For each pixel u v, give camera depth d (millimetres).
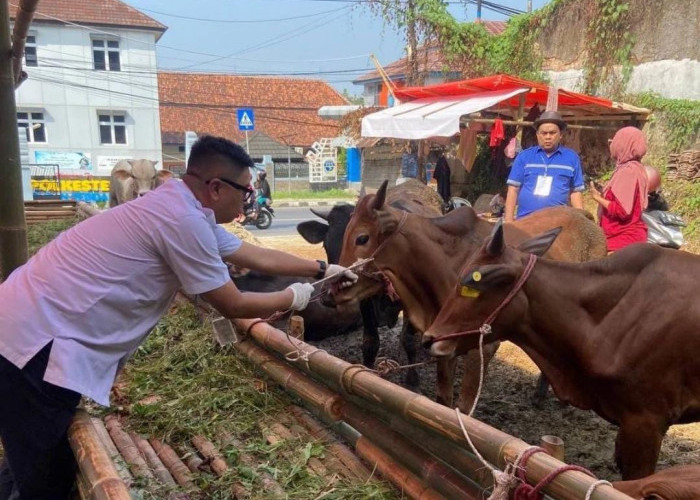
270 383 4184
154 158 32281
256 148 38438
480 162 15117
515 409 5051
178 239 2479
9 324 2395
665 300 2943
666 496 1748
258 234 16078
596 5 13180
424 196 6312
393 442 2938
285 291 2906
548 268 3084
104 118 31453
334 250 5414
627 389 2996
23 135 14773
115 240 2486
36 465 2527
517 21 14766
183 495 2977
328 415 3379
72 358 2389
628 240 5176
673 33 12383
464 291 3018
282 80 43594
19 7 4094
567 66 14203
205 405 3859
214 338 4660
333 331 5961
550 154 5430
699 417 3076
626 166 5086
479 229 4062
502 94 10930
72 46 30266
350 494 2850
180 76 41562
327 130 42000
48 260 2512
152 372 4418
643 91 12891
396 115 11578
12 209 4469
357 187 33438
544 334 3104
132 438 3572
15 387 2404
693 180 11477
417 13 15516
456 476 2590
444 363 4230
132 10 31625
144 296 2545
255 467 3184
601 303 3016
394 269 3926
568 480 1905
